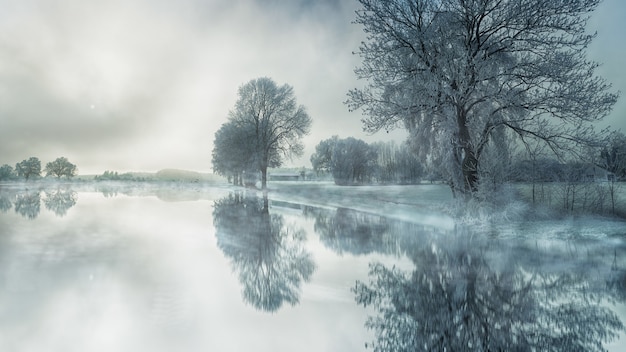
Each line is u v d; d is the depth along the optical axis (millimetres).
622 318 5441
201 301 6246
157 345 4488
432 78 18453
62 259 9281
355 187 58188
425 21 19953
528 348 4531
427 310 5875
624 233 12719
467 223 15641
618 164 17469
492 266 8773
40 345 4406
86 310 5676
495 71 19234
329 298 6488
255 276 7980
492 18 18766
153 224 16703
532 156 18406
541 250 10555
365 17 20062
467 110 18875
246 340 4684
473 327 5148
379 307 6027
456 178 19859
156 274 7953
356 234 13828
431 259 9586
